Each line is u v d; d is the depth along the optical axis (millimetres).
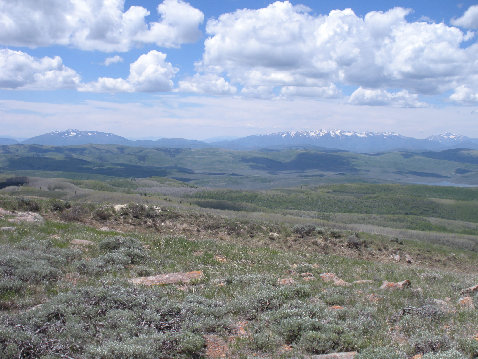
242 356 9000
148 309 10805
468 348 9594
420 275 21625
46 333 8984
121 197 149500
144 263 18188
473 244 85750
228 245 25516
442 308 13156
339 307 12758
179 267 17938
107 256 17312
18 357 7812
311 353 9383
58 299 10820
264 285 14797
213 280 15672
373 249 36469
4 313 9781
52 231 22844
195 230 32656
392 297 14531
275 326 10609
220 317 11258
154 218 32969
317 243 34719
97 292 11406
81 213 30703
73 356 8211
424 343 9766
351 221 169875
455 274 25141
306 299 13391
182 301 12375
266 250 26375
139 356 8055
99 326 9820
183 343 8977
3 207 28625
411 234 99625
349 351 9570
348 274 20312
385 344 9984
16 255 14797
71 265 15648
